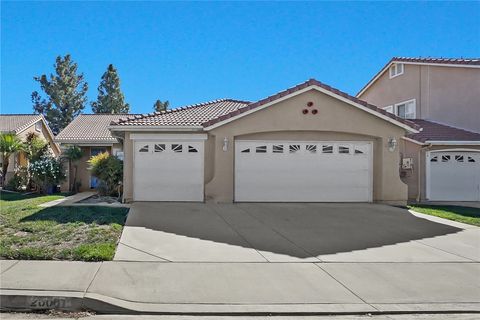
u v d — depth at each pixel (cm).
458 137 1936
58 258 763
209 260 784
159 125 1502
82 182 2344
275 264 771
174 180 1530
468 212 1466
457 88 2144
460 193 1933
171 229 1035
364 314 570
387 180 1569
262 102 1502
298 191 1554
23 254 766
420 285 677
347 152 1580
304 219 1212
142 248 850
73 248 817
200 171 1534
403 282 689
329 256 833
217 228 1065
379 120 1567
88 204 1452
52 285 623
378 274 728
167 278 678
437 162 1938
